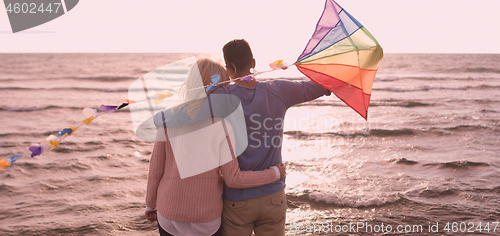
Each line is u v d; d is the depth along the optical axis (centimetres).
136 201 425
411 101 1470
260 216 173
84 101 1611
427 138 789
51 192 459
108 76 2845
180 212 158
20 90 2019
